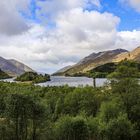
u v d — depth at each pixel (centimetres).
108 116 10394
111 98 11819
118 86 11506
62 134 9475
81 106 12556
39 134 9575
